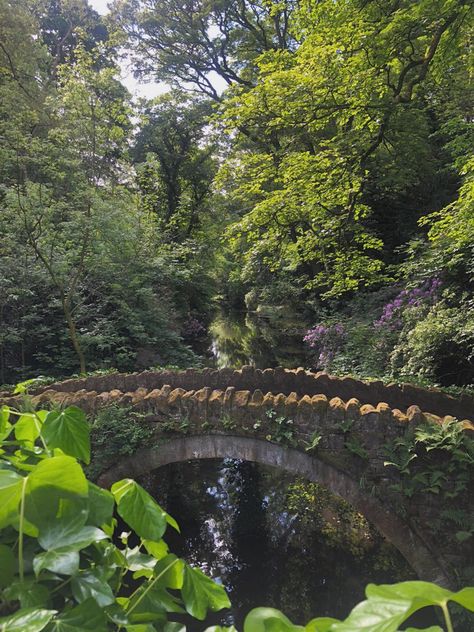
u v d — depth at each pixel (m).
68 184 9.14
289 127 6.38
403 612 0.55
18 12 13.64
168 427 4.53
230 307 27.03
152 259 10.95
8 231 8.37
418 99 8.65
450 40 4.98
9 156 8.40
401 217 12.48
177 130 20.67
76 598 0.79
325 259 7.76
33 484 0.83
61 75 8.95
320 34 5.53
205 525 6.20
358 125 6.36
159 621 0.90
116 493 1.01
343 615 4.45
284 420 4.19
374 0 5.25
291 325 15.97
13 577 0.78
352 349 9.64
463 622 3.31
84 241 8.55
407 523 3.75
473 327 6.40
